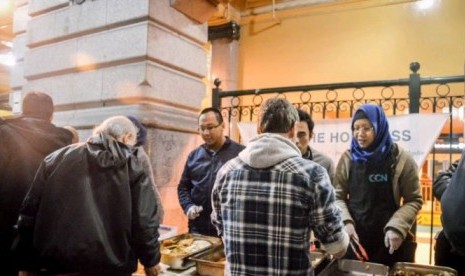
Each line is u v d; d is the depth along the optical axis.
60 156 1.65
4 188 1.93
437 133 2.90
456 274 1.68
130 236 1.63
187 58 3.47
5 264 1.98
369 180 2.13
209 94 7.14
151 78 3.06
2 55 9.12
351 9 6.28
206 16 3.62
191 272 1.87
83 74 3.38
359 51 6.20
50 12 3.65
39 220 1.57
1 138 1.95
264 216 1.35
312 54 6.55
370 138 2.13
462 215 1.40
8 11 6.58
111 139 1.73
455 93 5.41
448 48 5.63
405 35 5.91
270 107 1.48
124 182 1.62
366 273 1.76
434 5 5.73
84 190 1.57
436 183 1.88
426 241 5.03
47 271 1.70
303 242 1.35
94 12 3.29
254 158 1.41
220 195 1.50
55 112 3.56
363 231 2.14
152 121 2.99
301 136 2.46
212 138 2.70
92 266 1.53
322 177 1.37
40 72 3.65
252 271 1.36
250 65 7.05
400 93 5.82
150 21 3.04
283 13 6.81
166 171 3.16
